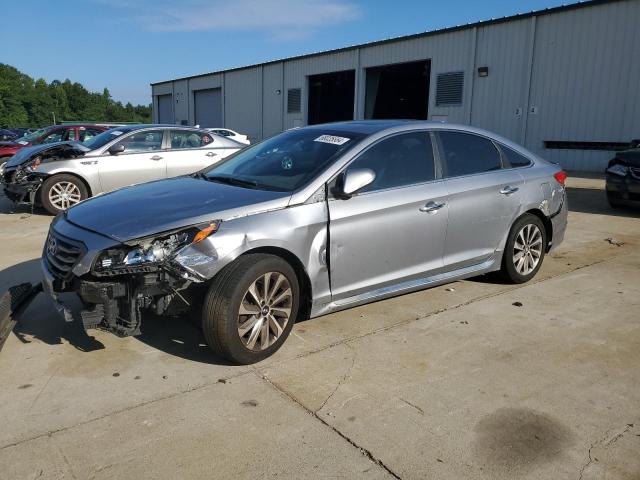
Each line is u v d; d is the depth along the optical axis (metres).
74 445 2.77
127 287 3.35
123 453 2.72
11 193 9.15
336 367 3.61
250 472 2.59
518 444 2.81
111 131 9.99
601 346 3.98
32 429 2.90
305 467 2.63
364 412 3.09
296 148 4.47
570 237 7.60
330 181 3.93
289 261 3.79
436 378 3.49
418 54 22.20
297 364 3.65
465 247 4.77
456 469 2.62
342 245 3.94
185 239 3.36
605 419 3.05
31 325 4.24
